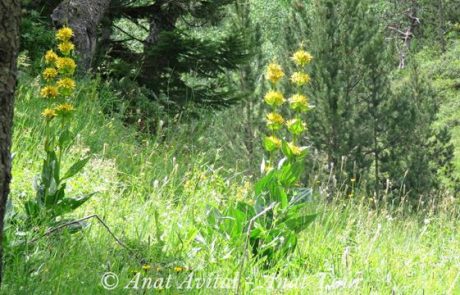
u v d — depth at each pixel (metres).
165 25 14.83
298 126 6.47
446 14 45.44
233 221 6.17
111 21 14.41
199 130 11.88
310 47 18.38
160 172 8.65
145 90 12.89
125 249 5.35
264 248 6.02
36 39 11.41
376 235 6.72
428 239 9.12
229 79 18.31
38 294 4.32
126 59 14.45
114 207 6.44
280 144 6.57
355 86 18.61
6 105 3.78
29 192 6.52
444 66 41.72
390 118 18.62
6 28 3.75
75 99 10.23
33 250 4.91
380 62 18.66
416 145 19.17
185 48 13.04
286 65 18.52
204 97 13.66
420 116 20.69
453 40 45.28
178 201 7.63
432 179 18.84
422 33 46.00
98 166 7.55
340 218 8.53
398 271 6.53
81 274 4.71
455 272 7.00
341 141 17.44
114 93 12.33
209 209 6.40
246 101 17.80
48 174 5.43
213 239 6.07
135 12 14.70
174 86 13.53
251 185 8.83
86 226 5.30
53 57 5.55
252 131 17.66
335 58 18.11
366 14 18.83
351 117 17.91
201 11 14.96
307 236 7.08
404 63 43.00
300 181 15.85
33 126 8.55
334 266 6.30
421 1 46.25
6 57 3.77
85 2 12.38
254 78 18.36
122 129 10.62
